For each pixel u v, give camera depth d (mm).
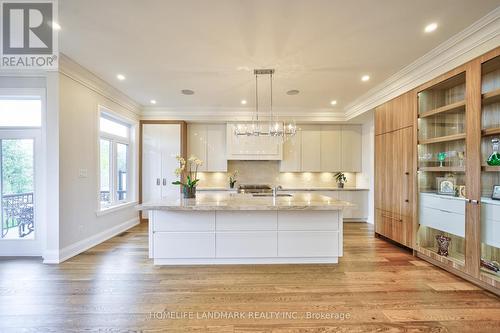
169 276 2918
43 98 3355
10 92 3350
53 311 2207
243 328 1990
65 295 2479
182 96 4914
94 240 4066
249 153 6043
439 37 2725
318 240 3283
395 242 4281
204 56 3178
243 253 3252
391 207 4137
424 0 2141
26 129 3455
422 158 3533
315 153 6230
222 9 2258
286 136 4773
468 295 2486
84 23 2486
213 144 6156
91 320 2080
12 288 2621
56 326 2002
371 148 5852
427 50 3016
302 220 3275
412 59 3250
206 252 3232
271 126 3922
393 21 2438
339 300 2396
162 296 2465
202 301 2377
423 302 2361
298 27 2533
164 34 2676
